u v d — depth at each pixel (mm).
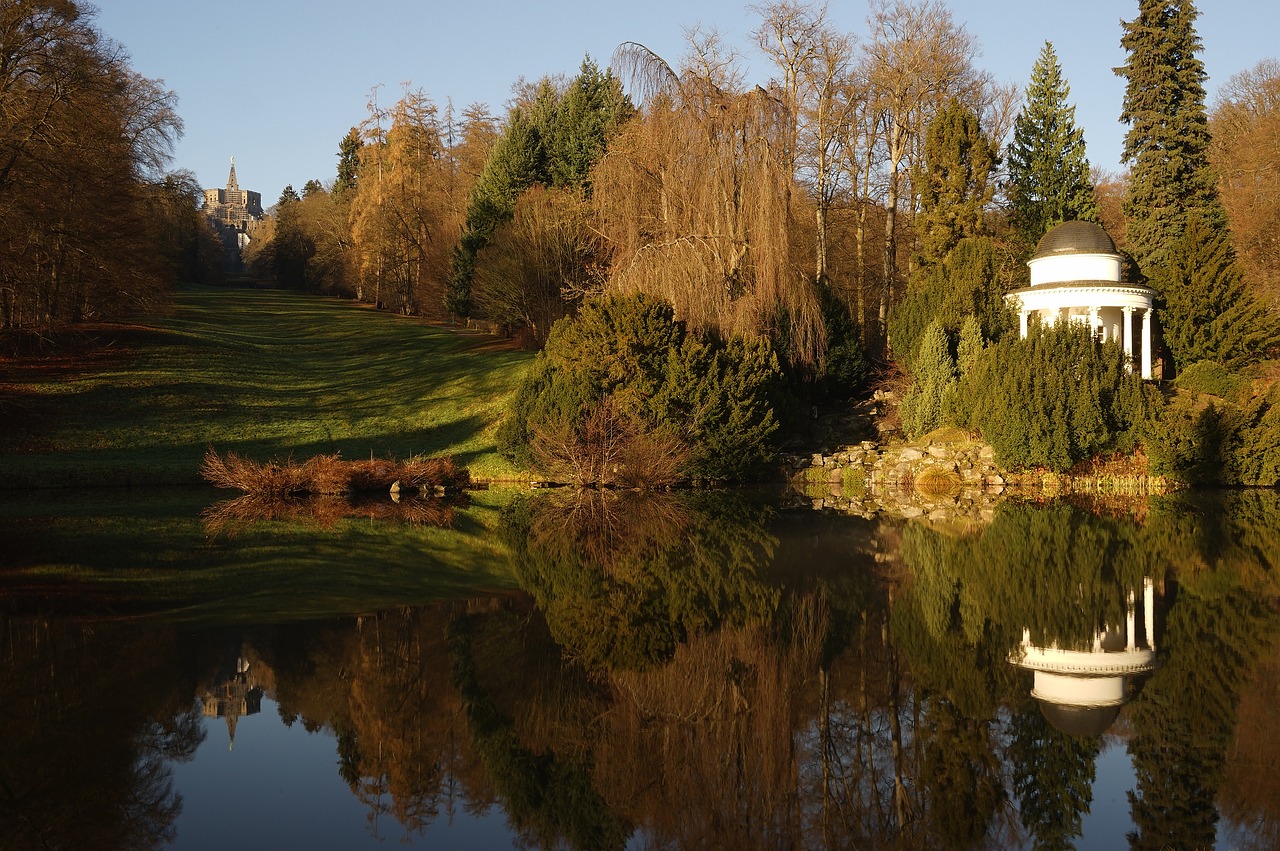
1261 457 27703
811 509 22766
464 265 50688
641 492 27047
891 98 41344
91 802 6105
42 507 22750
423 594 12688
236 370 41406
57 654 9508
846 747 7277
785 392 29234
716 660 9539
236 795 6297
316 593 12672
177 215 58531
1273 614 11273
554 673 9055
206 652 9641
